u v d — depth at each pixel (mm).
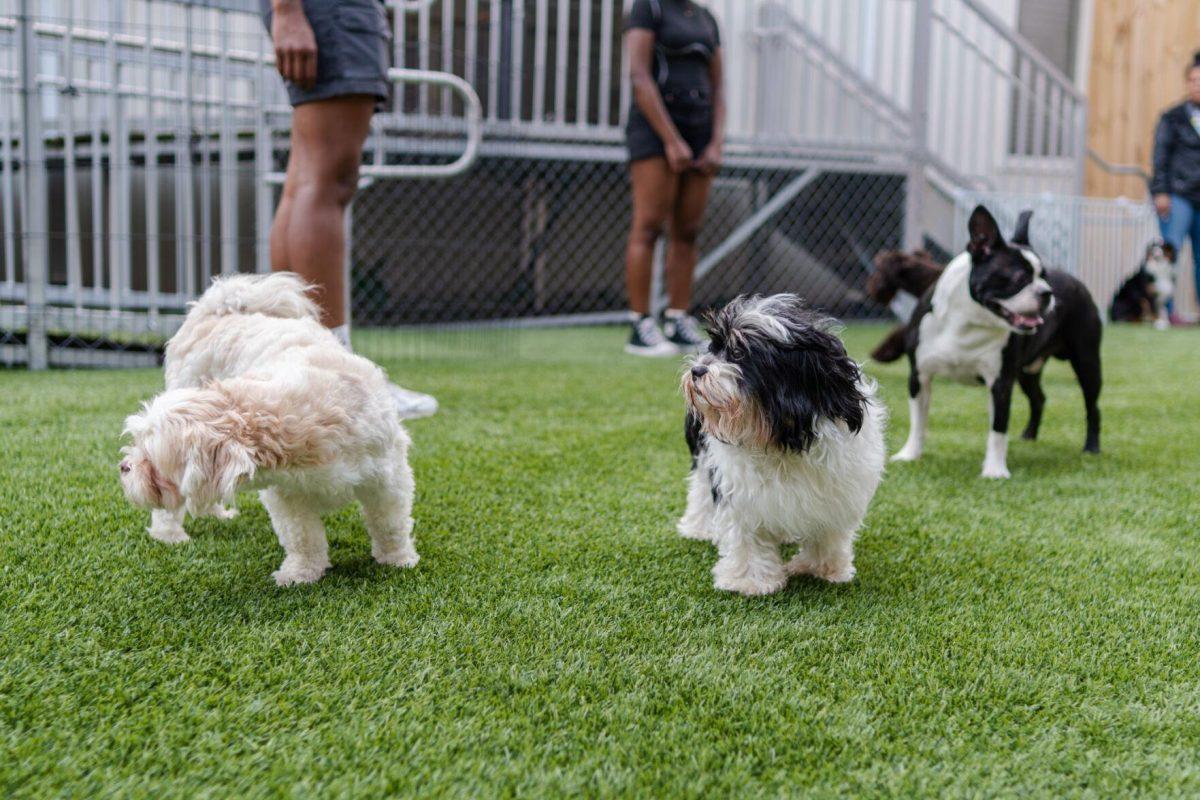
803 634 1859
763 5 7906
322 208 3213
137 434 1798
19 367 4801
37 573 2043
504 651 1749
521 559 2266
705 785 1339
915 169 7879
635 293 5887
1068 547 2441
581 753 1417
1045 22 10047
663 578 2174
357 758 1390
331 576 2129
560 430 3660
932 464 3379
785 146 7727
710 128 5711
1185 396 4844
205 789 1311
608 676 1656
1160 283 8641
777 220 8125
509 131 6746
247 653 1718
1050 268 3545
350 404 1962
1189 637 1864
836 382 1997
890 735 1483
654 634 1846
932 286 3340
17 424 3357
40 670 1627
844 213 8180
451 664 1692
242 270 6133
